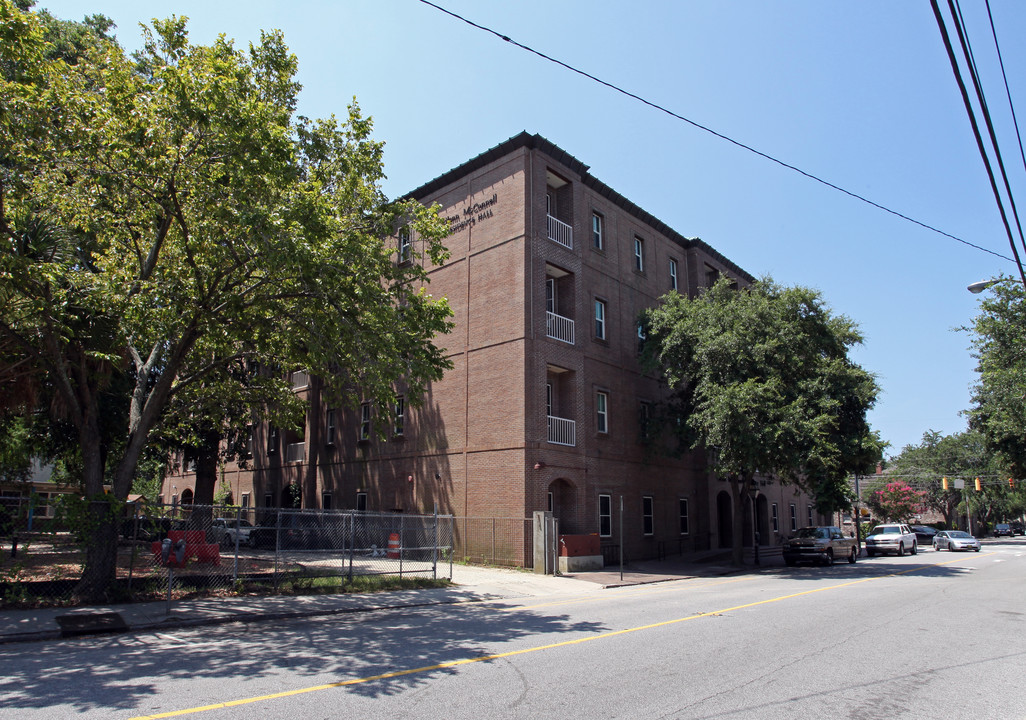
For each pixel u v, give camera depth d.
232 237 12.09
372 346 13.48
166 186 11.97
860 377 24.61
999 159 9.01
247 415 24.06
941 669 7.82
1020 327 25.70
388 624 11.19
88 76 13.07
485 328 23.56
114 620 10.56
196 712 5.85
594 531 23.84
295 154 13.80
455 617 12.09
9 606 11.72
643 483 27.03
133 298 12.09
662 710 6.05
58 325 12.43
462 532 23.00
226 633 10.23
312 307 13.32
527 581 18.44
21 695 6.44
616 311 27.00
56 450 23.73
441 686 6.83
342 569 18.30
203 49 11.93
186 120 11.08
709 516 31.03
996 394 25.81
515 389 22.14
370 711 5.91
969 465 64.38
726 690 6.77
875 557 33.81
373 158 15.17
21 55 10.58
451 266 25.33
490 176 24.47
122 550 19.08
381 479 26.53
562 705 6.17
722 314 24.02
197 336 13.94
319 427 30.75
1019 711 6.16
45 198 12.11
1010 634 10.27
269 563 20.16
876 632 10.36
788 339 23.31
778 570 24.53
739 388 21.72
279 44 14.02
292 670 7.55
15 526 11.98
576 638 9.70
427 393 25.19
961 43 7.23
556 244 24.16
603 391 25.55
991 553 38.06
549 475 22.19
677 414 26.28
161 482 44.78
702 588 17.73
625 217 28.55
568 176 25.31
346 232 13.69
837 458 24.39
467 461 23.30
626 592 16.73
